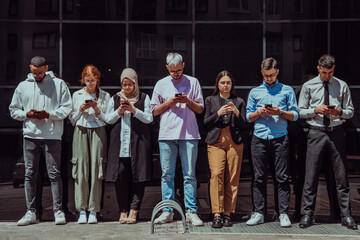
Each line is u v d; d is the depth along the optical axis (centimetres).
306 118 499
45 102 503
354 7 534
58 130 503
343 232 457
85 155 504
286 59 540
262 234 445
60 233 449
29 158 497
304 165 525
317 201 523
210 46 546
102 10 546
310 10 538
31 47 542
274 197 521
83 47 546
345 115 474
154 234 445
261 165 492
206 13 546
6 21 539
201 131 529
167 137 492
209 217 522
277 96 494
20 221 491
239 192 528
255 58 543
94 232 454
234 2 544
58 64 545
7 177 530
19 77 540
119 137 501
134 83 507
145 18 546
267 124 488
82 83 520
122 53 546
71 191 527
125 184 504
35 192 507
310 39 539
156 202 525
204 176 526
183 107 494
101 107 517
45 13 543
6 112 538
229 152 490
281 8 541
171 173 501
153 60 547
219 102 498
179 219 523
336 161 484
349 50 535
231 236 436
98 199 505
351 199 521
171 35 546
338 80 492
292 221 517
